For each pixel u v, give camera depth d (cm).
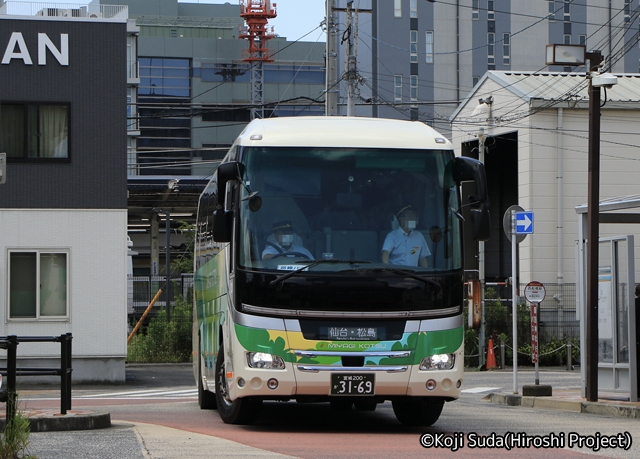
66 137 5491
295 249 2441
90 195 5491
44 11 5809
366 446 2144
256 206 2469
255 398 2448
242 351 2414
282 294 2405
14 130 5431
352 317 2408
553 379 5878
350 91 6881
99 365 5494
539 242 7831
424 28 17862
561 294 7650
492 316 7400
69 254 5456
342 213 2480
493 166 9281
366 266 2439
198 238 3931
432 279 2459
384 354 2409
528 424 2861
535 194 7869
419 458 1927
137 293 8912
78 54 5512
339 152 2528
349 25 6862
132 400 4381
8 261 5388
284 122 2612
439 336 2452
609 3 18450
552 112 7925
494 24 18188
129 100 16325
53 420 2384
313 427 2694
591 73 3753
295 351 2389
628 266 3566
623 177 8006
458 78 18000
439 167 2561
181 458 1862
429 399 2492
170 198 10819
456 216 2538
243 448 2033
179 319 7962
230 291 2528
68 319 5441
